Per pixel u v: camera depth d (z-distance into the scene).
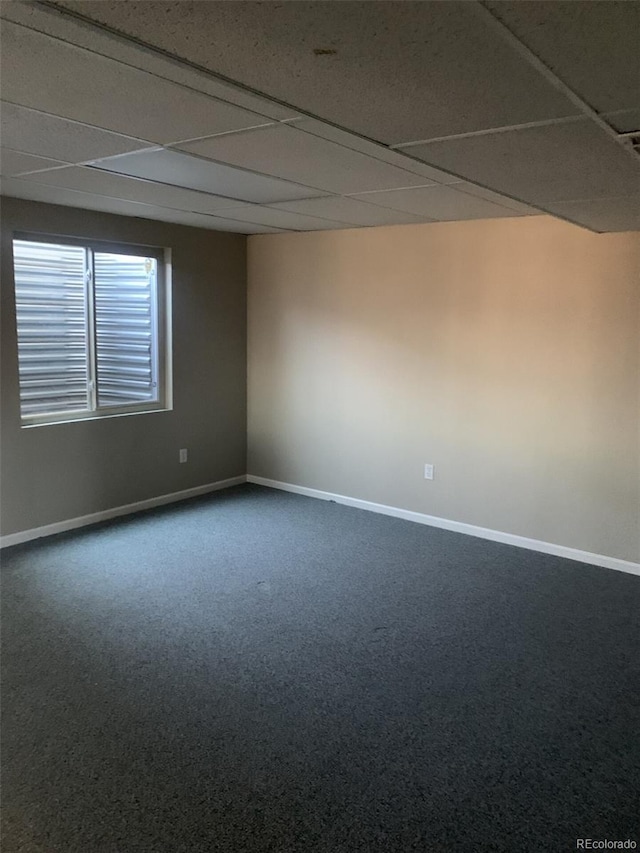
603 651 3.16
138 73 1.74
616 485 4.11
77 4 1.34
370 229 4.96
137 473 5.12
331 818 2.10
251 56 1.59
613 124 2.01
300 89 1.81
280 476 5.87
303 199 3.62
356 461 5.33
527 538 4.51
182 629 3.30
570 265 4.10
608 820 2.11
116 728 2.52
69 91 1.90
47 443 4.48
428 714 2.65
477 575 4.04
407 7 1.30
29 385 4.40
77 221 4.39
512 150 2.34
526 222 4.23
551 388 4.27
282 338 5.64
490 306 4.45
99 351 4.79
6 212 4.01
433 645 3.19
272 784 2.24
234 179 3.10
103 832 2.03
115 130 2.30
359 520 5.04
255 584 3.85
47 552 4.26
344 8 1.32
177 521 4.94
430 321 4.75
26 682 2.81
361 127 2.15
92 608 3.50
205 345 5.50
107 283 4.78
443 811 2.14
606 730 2.57
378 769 2.33
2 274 4.07
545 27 1.37
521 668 3.00
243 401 5.95
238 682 2.85
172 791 2.20
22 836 2.01
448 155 2.46
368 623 3.40
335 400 5.38
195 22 1.41
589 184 2.78
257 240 5.66
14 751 2.38
